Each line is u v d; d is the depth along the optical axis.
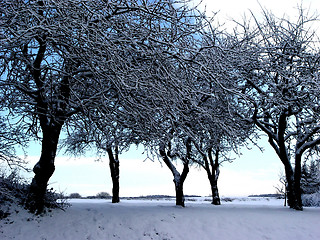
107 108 7.68
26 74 8.77
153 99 7.62
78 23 6.13
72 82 9.05
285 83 13.96
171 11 8.05
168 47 8.05
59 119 9.07
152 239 9.65
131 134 11.70
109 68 6.60
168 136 8.46
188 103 8.89
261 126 15.48
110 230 9.68
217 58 8.55
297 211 14.09
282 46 14.62
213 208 14.84
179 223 10.96
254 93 14.74
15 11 6.34
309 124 15.88
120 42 6.92
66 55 7.29
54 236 8.71
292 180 15.55
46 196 10.30
